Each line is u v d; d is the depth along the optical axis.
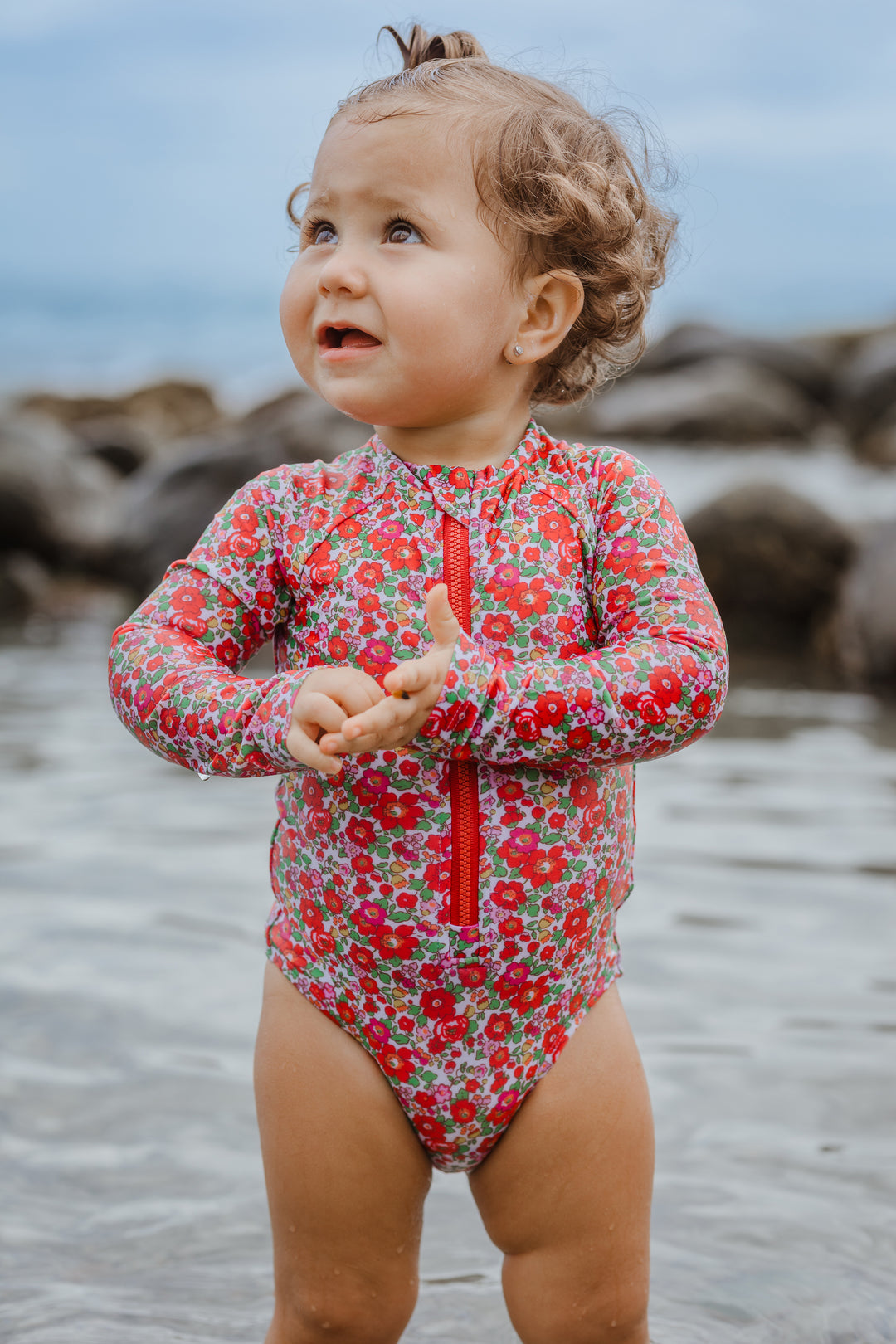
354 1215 1.77
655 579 1.74
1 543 11.07
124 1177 2.52
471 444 1.80
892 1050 3.02
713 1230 2.36
